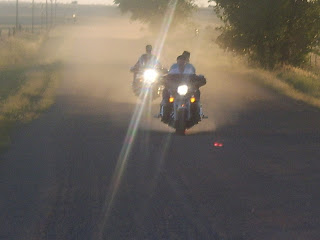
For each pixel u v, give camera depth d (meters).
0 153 11.22
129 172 9.61
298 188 8.61
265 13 31.09
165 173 9.51
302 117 16.23
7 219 7.27
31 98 19.06
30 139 12.65
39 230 6.84
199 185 8.77
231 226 6.93
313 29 31.75
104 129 13.86
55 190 8.57
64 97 19.89
